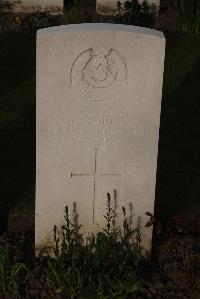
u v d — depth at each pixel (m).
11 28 3.80
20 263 2.09
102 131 2.09
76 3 3.98
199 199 2.58
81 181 2.16
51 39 1.95
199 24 3.77
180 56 3.61
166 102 3.24
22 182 2.63
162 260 2.25
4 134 2.94
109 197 2.12
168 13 3.99
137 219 2.23
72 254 2.15
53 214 2.20
